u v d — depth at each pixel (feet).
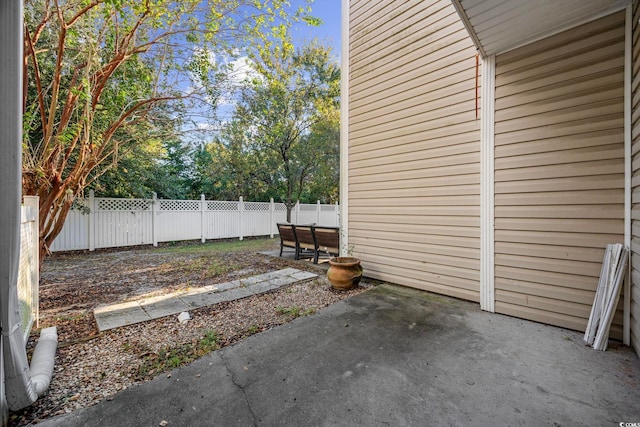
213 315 9.95
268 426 4.75
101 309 10.44
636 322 6.91
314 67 32.45
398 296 11.89
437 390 5.66
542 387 5.73
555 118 8.76
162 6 10.55
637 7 7.06
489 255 10.13
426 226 12.51
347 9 16.01
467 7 7.68
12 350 4.84
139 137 16.81
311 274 16.08
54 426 4.71
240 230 34.19
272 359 6.90
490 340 7.81
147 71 13.14
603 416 4.91
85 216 23.72
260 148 32.60
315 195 47.19
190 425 4.77
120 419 4.89
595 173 8.07
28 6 11.48
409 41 13.10
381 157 14.35
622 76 7.64
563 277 8.61
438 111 12.07
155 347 7.59
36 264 9.07
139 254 22.95
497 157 9.98
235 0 12.20
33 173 10.04
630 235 7.39
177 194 36.19
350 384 5.88
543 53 8.96
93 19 10.94
